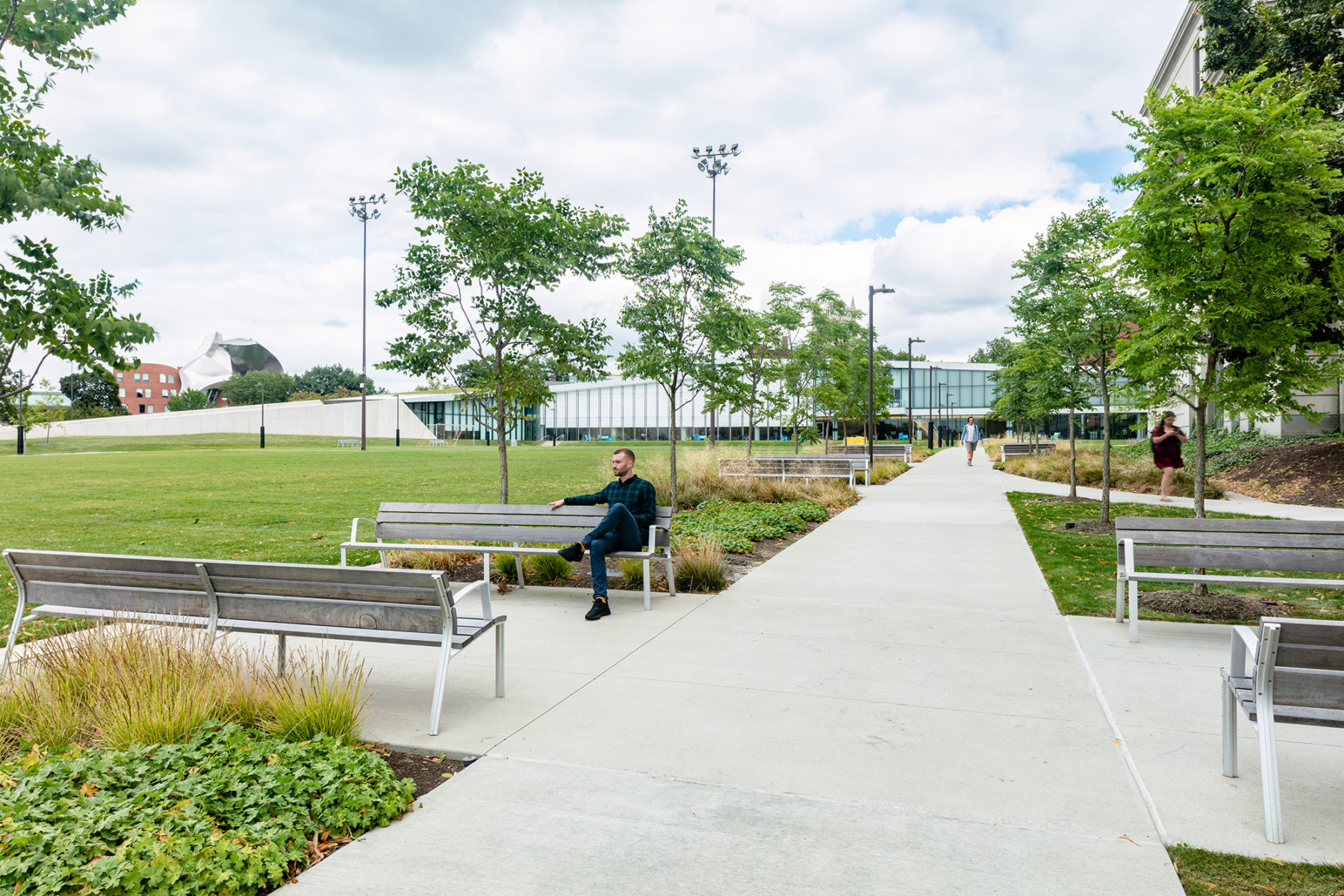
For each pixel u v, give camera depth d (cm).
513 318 1021
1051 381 1439
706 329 1299
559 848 305
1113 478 2003
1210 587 824
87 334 518
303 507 1556
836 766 384
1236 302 703
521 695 489
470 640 441
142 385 17175
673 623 677
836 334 2698
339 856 299
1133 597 621
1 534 1191
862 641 617
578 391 9238
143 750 363
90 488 1947
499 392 1044
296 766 353
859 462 2188
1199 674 530
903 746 409
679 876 285
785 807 341
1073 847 307
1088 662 558
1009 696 488
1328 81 1500
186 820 301
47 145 550
